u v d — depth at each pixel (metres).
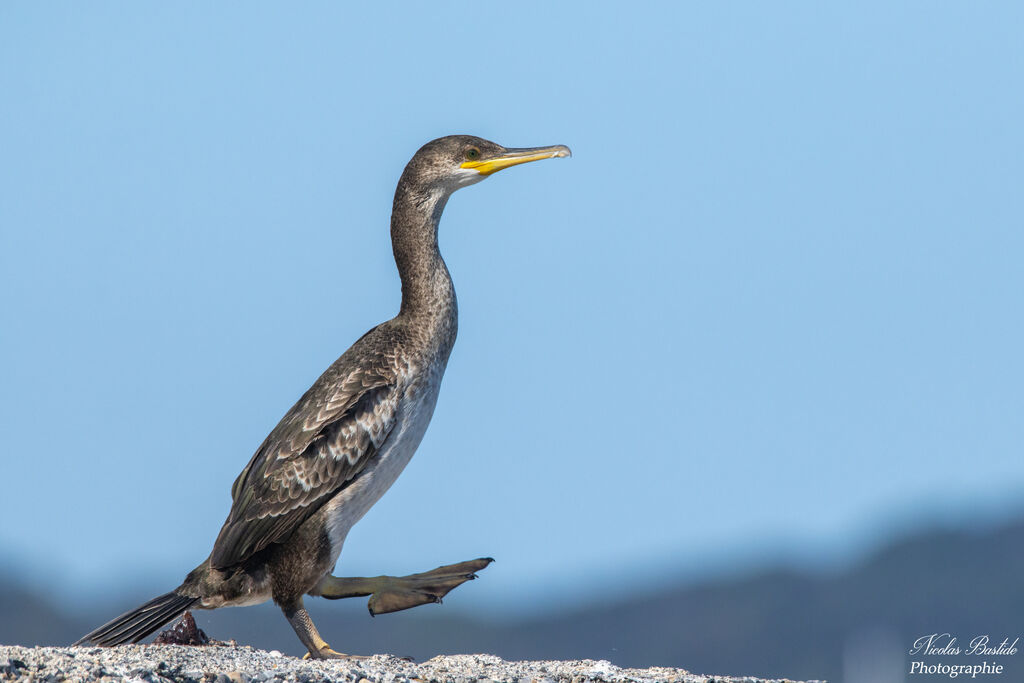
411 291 13.77
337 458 12.82
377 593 13.52
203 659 11.15
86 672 10.01
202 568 13.06
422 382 13.41
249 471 13.37
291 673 10.70
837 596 115.06
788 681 12.72
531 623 118.25
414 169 14.00
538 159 14.19
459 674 11.76
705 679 12.48
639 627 114.81
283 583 12.84
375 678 10.92
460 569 13.76
